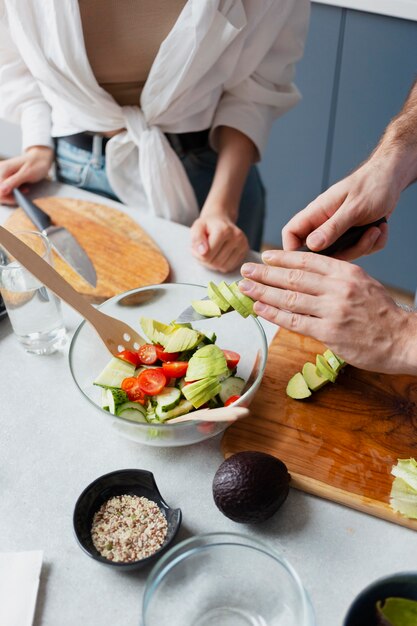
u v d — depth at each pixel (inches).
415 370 36.5
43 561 31.6
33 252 37.1
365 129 88.2
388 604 27.2
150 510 32.8
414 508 32.9
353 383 39.8
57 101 59.4
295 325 37.6
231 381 37.4
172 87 55.7
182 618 28.6
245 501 31.4
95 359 39.4
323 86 87.0
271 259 39.1
